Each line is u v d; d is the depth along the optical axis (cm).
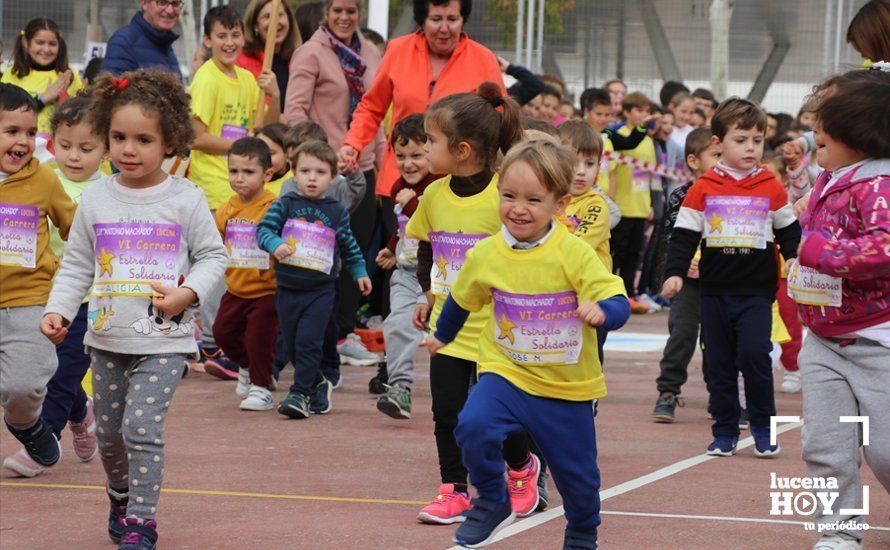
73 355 739
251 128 1194
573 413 527
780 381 1227
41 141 823
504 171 521
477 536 530
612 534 598
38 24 1296
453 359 632
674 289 824
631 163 1700
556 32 1980
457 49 973
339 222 973
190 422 914
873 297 550
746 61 2062
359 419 940
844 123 548
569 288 521
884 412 550
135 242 573
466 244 633
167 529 602
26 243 686
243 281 991
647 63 2016
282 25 1252
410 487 705
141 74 581
